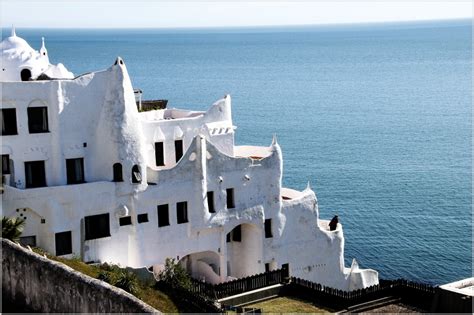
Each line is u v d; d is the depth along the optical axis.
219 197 65.81
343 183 134.00
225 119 70.19
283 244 69.81
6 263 51.09
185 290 57.22
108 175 61.94
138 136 61.91
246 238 69.12
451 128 192.25
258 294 61.62
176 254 64.38
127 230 62.03
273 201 68.94
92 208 60.28
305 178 137.38
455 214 115.69
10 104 59.31
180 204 64.38
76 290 46.47
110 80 61.41
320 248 72.19
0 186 58.03
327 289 61.62
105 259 61.19
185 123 67.12
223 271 66.81
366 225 110.50
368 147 166.50
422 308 59.81
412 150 163.88
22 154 59.91
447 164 150.25
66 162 61.34
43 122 60.88
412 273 93.19
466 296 52.28
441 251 100.44
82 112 61.50
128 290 55.25
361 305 60.16
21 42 65.25
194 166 64.44
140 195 62.06
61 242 59.47
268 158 68.38
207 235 65.94
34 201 58.22
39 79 63.66
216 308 54.84
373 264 95.75
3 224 55.53
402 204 120.88
